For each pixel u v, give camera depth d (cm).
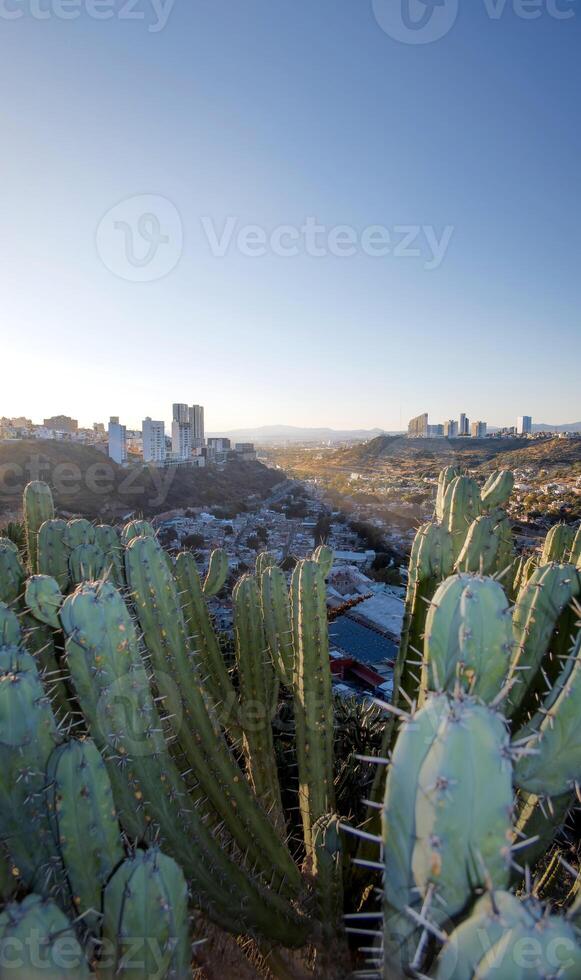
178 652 227
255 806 238
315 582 260
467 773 111
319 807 253
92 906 150
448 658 157
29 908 124
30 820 158
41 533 280
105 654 178
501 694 128
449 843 112
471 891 114
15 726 156
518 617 200
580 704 149
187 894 143
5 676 161
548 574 197
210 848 196
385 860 127
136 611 231
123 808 178
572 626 193
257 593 312
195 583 306
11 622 197
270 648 300
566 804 176
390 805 122
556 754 151
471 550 227
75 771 149
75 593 187
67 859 149
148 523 310
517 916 104
